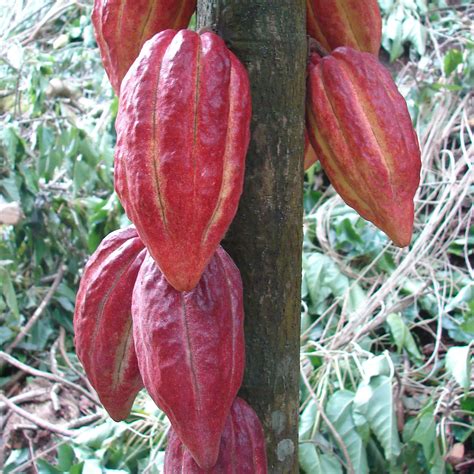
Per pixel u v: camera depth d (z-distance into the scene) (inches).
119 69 33.7
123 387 33.6
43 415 73.2
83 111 100.3
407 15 99.4
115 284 33.0
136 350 31.1
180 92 28.4
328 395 65.2
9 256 86.7
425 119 90.0
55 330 86.8
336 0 34.2
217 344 29.9
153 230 28.4
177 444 32.5
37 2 118.0
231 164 28.8
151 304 30.2
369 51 34.9
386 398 59.2
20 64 89.4
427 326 74.5
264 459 32.2
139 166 28.4
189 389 29.7
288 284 32.4
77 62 107.7
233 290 30.8
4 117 98.0
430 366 73.2
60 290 86.0
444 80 92.2
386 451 57.9
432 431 58.7
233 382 30.3
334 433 58.4
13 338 82.4
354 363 69.4
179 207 28.1
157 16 32.9
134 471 63.0
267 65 31.0
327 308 80.4
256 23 30.9
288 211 31.9
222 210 28.7
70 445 62.0
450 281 75.7
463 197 76.1
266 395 32.9
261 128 31.2
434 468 58.1
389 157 31.3
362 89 31.6
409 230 31.8
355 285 76.7
